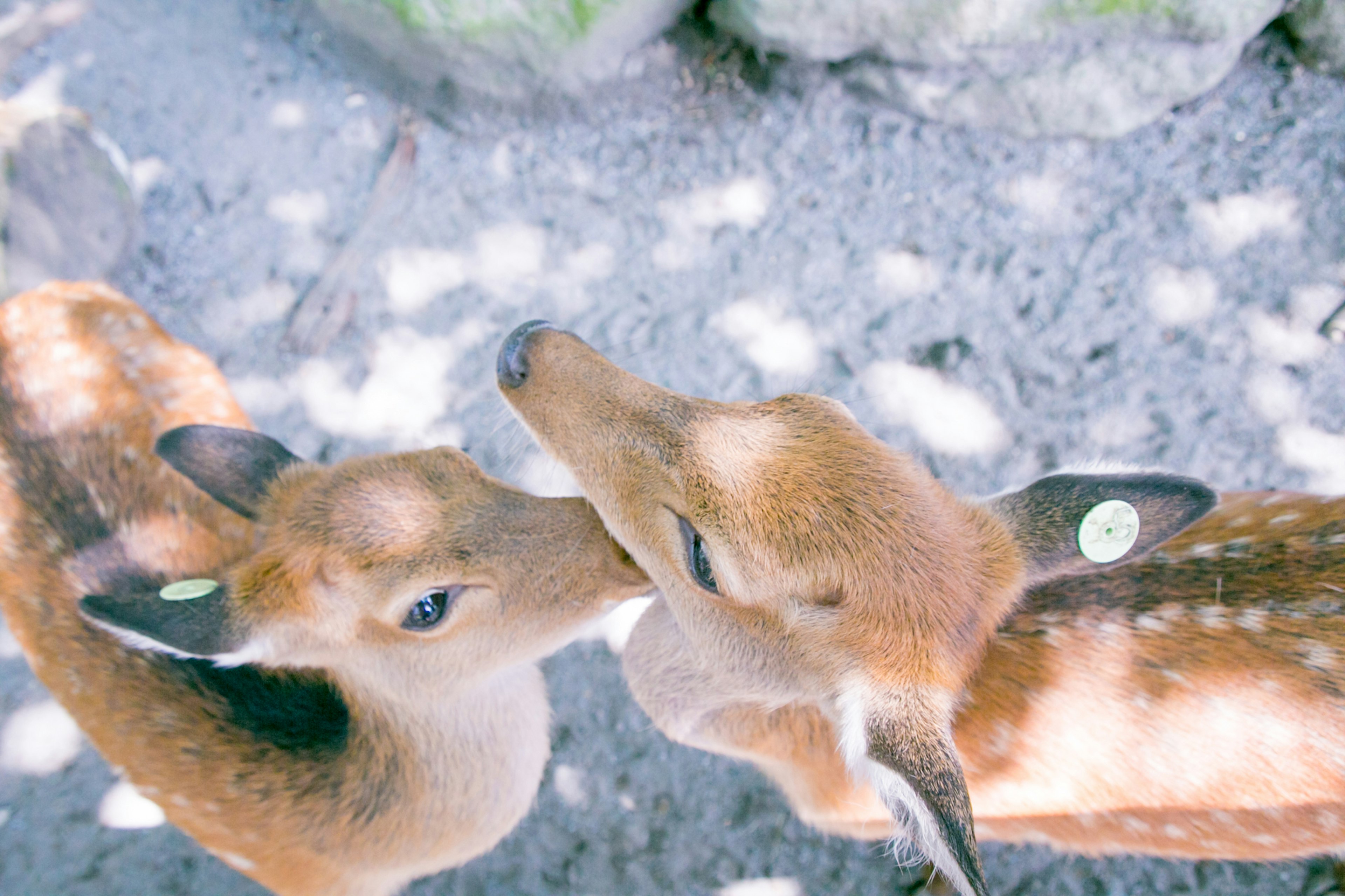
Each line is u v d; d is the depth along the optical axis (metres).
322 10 1.01
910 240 0.97
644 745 0.82
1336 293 0.92
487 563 0.55
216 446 0.58
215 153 1.01
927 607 0.49
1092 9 0.90
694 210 0.99
